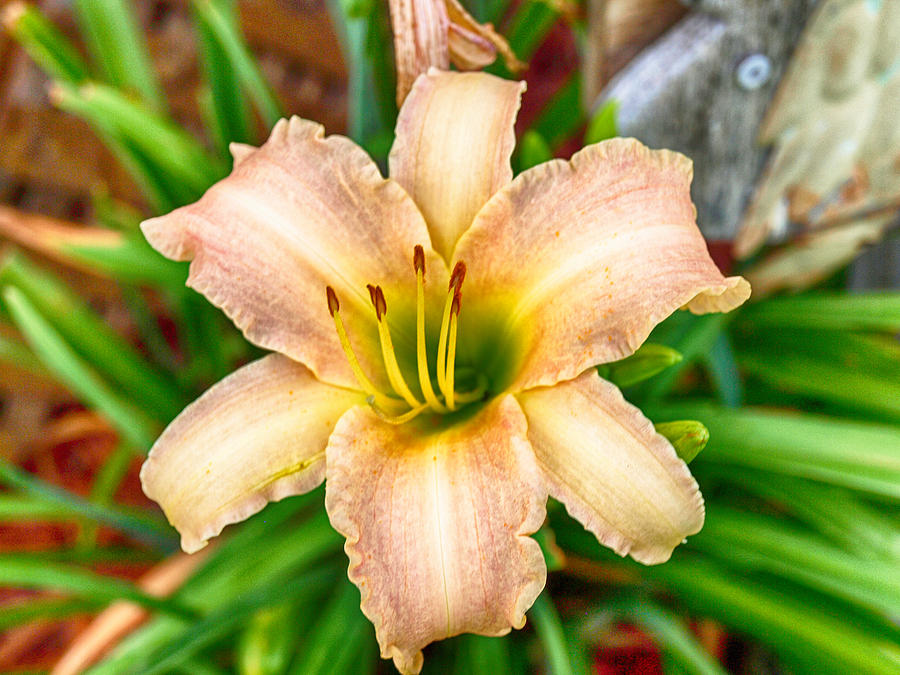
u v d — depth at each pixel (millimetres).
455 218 183
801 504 227
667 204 168
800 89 224
